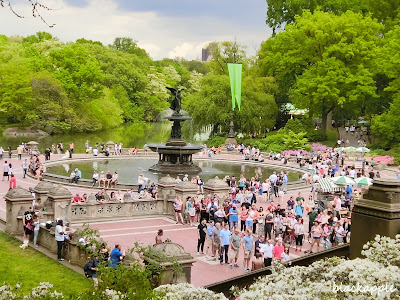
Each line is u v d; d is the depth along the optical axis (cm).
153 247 1338
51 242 2070
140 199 3064
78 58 9538
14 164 5288
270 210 2728
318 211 2802
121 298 717
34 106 8838
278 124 8806
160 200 3081
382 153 6116
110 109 10075
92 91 9519
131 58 12756
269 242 1877
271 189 3875
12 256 1977
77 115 9388
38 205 2417
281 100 8644
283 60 7450
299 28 7612
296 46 7469
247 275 935
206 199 2886
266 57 7894
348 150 5728
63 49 9450
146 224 2831
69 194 2619
